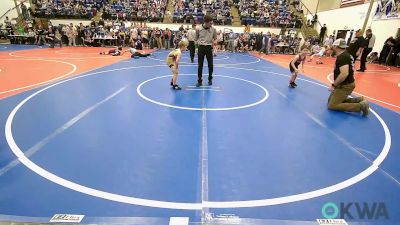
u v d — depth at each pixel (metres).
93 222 2.23
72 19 21.16
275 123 4.75
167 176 2.99
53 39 17.52
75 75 8.33
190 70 10.09
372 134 4.43
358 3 17.72
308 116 5.21
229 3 24.86
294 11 24.58
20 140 3.73
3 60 11.25
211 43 7.25
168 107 5.40
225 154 3.54
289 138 4.14
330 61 15.54
